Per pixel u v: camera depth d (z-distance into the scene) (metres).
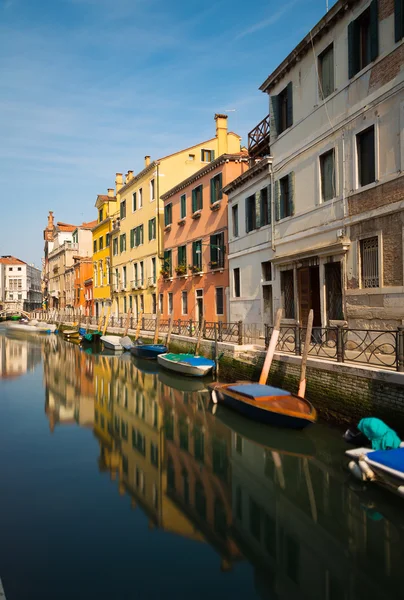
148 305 29.06
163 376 16.97
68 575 4.93
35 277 93.38
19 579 4.86
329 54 11.92
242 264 17.59
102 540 5.66
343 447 8.14
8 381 16.97
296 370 10.55
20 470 7.95
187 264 23.28
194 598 4.55
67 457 8.61
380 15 9.89
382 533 5.70
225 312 19.67
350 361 9.26
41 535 5.76
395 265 9.63
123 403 12.97
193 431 10.07
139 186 30.22
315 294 12.99
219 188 20.31
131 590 4.68
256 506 6.49
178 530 5.89
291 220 13.74
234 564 5.13
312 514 6.21
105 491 7.07
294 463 8.05
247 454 8.59
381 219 10.00
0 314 68.12
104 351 26.58
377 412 7.96
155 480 7.49
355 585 4.72
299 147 13.21
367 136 10.59
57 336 39.69
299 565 5.05
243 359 13.56
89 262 46.66
